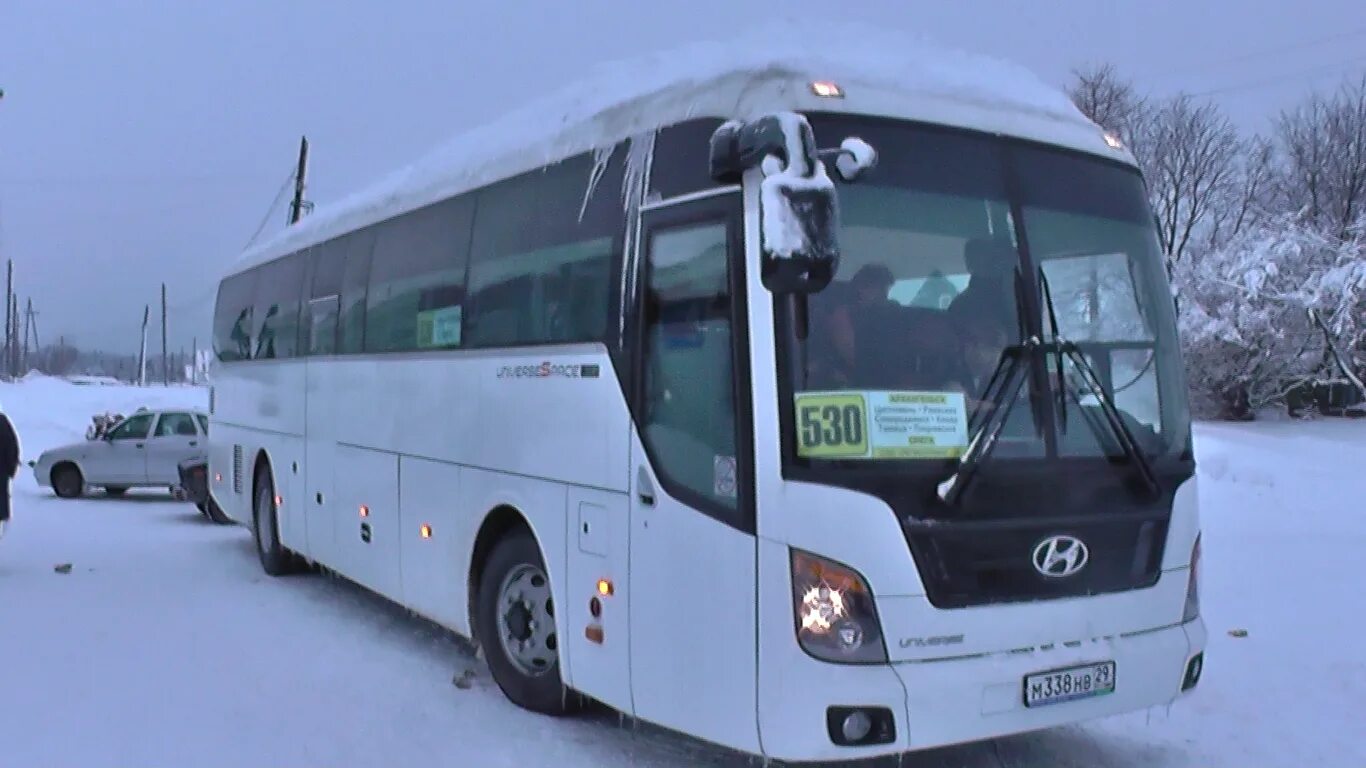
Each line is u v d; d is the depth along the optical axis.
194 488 15.94
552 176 6.07
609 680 5.31
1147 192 5.60
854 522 4.28
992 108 5.12
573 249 5.79
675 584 4.86
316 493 9.41
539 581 6.20
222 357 12.99
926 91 4.98
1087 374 4.80
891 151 4.72
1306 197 38.62
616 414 5.32
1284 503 15.28
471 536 6.68
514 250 6.37
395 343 7.89
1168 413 5.21
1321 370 31.78
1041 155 5.12
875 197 4.63
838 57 4.96
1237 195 39.53
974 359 4.62
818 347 4.43
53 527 15.38
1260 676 7.12
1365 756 5.67
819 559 4.29
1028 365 4.70
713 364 4.72
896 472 4.34
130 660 7.52
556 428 5.80
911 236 4.66
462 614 6.84
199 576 10.97
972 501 4.42
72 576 10.98
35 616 8.96
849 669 4.26
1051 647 4.55
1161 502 4.93
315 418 9.49
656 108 5.31
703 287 4.80
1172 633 4.94
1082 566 4.66
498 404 6.40
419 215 7.67
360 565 8.43
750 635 4.47
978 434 4.48
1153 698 4.85
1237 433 22.84
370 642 8.05
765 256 4.04
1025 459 4.57
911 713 4.26
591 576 5.46
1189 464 5.16
